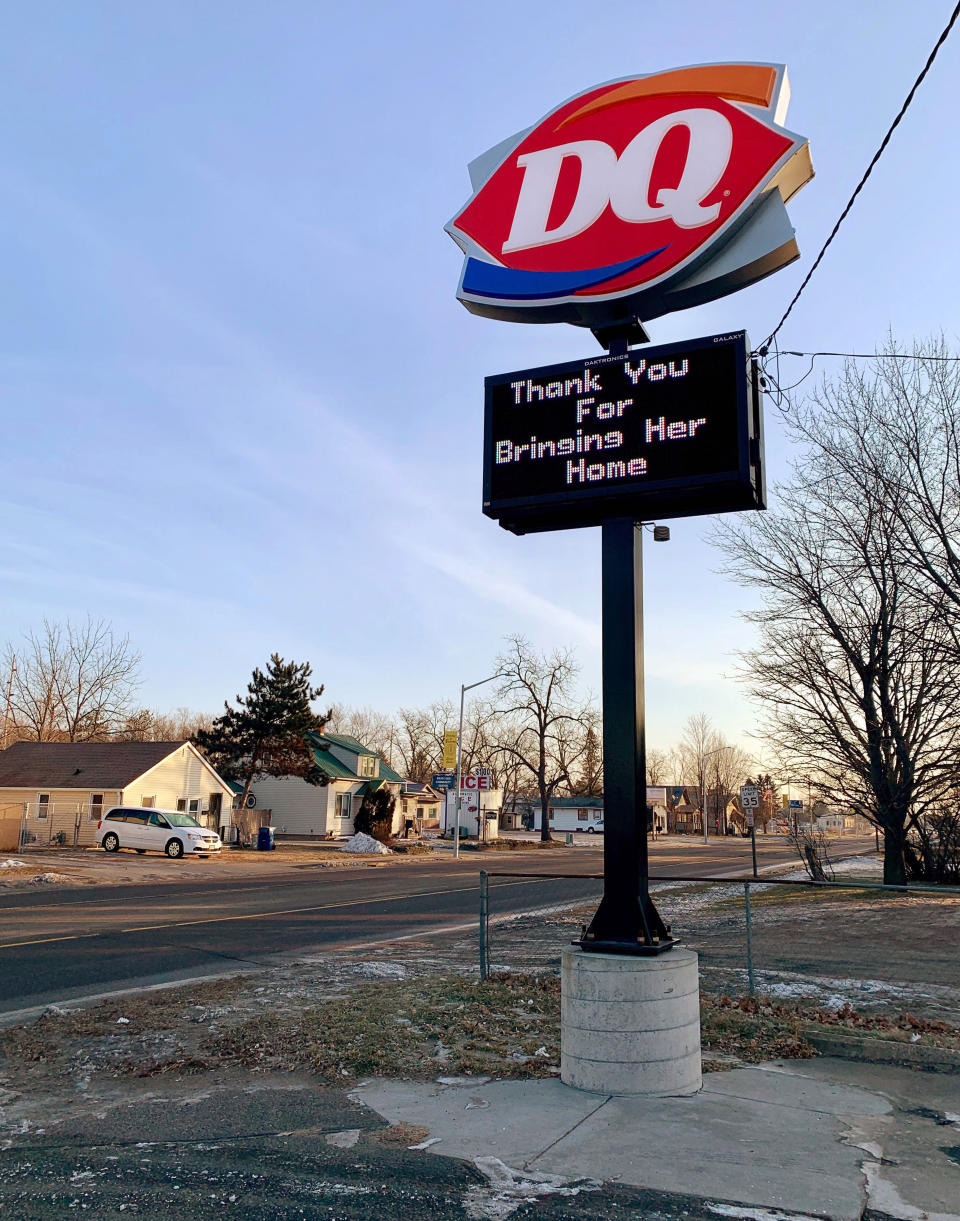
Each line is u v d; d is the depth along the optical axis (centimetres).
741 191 760
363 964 1148
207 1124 552
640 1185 453
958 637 1822
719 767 12600
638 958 625
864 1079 660
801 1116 565
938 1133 539
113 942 1373
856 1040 734
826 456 2177
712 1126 542
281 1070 671
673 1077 610
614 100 839
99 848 3731
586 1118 556
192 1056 707
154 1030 787
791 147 749
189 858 3519
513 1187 451
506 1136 525
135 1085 638
